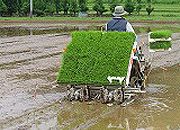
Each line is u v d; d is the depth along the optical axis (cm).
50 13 4362
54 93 1428
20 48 2309
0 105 1280
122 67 1293
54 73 1712
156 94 1441
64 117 1192
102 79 1294
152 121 1169
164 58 2050
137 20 3828
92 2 5153
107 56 1320
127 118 1193
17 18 3941
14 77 1638
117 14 1432
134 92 1327
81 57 1335
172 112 1248
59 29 3294
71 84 1327
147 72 1638
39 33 3023
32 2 4162
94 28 3331
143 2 5169
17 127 1098
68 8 4378
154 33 1584
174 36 2875
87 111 1247
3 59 1980
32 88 1487
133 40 1344
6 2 4272
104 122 1159
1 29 3291
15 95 1394
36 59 1994
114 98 1303
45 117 1186
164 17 4069
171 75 1716
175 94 1442
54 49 2284
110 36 1360
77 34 1391
